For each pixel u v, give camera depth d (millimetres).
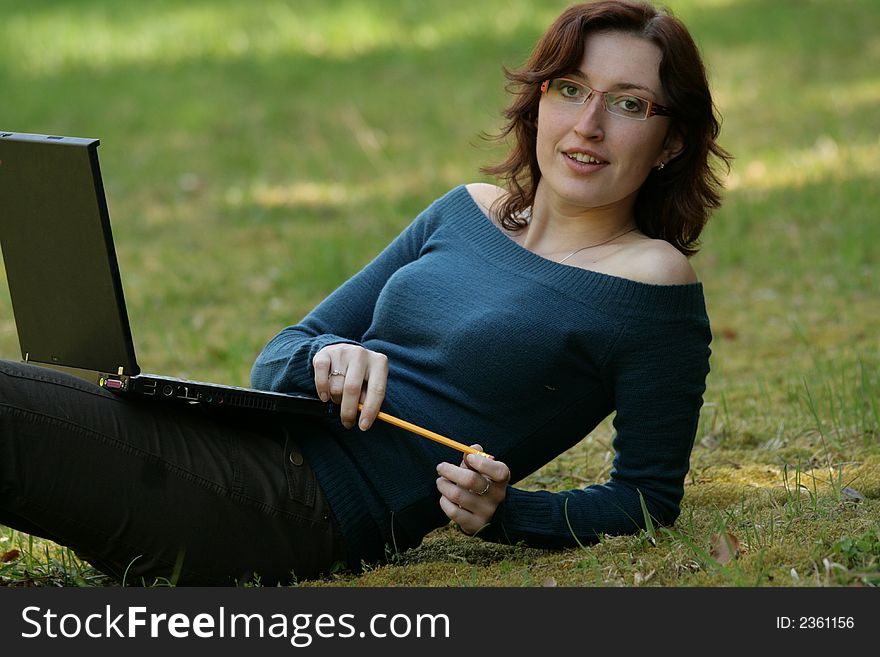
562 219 6711
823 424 9500
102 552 6148
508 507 6461
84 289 6020
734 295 14469
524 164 6891
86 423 5965
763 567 6215
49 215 5949
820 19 33031
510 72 6902
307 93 29219
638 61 6406
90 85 30328
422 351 6641
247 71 31578
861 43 30156
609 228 6668
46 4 40031
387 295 6820
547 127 6555
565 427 6578
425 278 6734
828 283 14484
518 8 36875
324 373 6336
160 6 39312
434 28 35344
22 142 5863
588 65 6445
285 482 6355
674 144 6695
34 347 6309
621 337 6297
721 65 29125
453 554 7020
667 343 6324
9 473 5824
